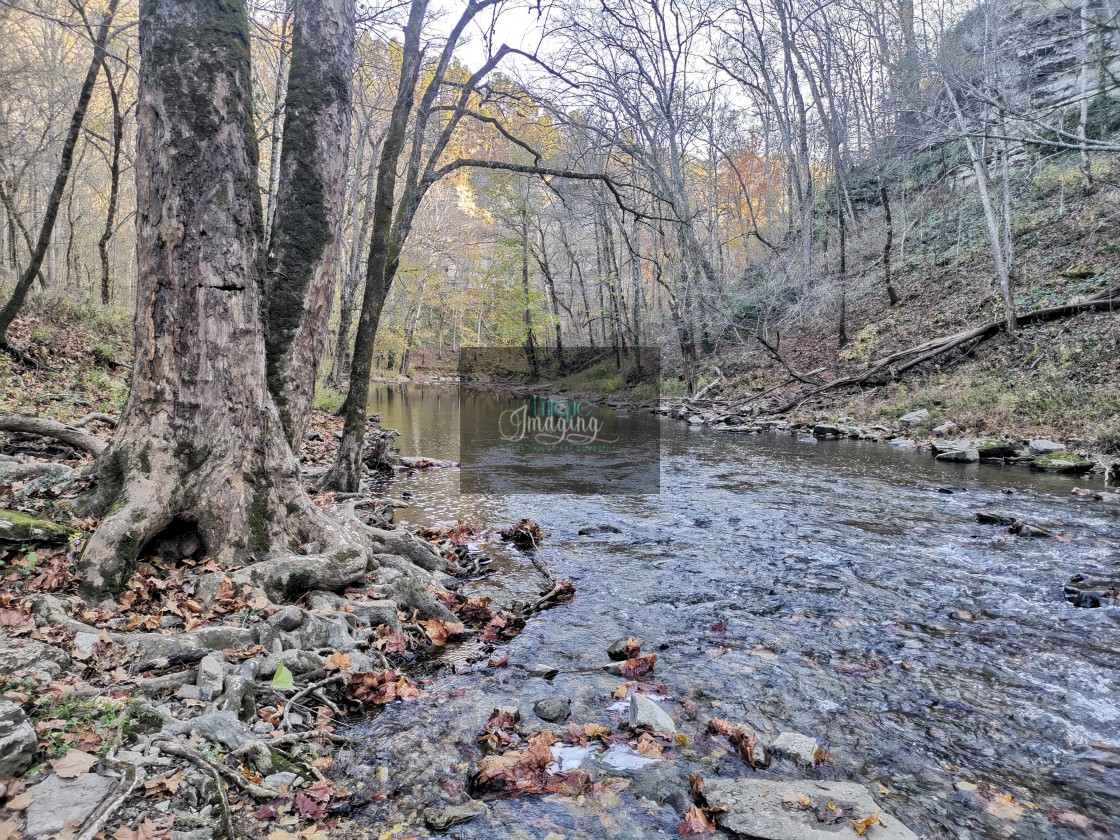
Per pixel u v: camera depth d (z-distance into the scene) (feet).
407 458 36.94
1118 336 40.29
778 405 58.80
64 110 50.93
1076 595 15.87
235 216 13.60
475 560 19.36
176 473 13.26
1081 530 21.99
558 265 126.21
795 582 17.54
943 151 70.38
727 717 10.68
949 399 44.50
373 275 23.88
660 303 91.09
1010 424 38.86
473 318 141.90
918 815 8.29
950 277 61.72
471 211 129.59
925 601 16.07
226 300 13.58
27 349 35.06
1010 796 8.71
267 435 14.40
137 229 13.46
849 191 80.84
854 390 55.11
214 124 13.17
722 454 40.24
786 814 8.07
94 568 11.67
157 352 13.41
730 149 95.20
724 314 70.64
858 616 15.15
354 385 24.32
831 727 10.43
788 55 69.72
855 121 80.02
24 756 6.87
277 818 7.61
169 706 9.06
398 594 14.56
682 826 7.89
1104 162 57.62
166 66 12.86
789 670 12.44
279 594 13.01
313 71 17.54
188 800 7.27
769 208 100.89
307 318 17.12
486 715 10.55
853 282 74.02
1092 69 57.52
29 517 12.01
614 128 55.47
